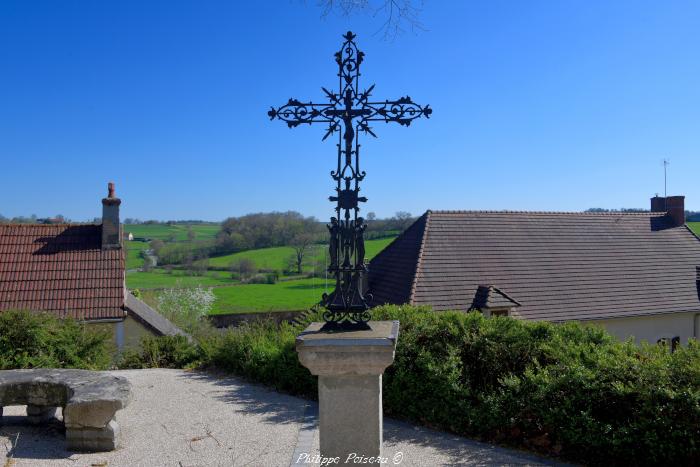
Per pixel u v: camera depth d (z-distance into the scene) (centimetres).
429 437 689
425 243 1888
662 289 2012
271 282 4062
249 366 997
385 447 652
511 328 788
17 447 618
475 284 1789
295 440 665
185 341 1192
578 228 2203
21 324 985
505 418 672
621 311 1862
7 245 1675
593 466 605
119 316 1481
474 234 2002
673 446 562
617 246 2175
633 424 590
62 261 1647
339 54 413
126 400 631
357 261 409
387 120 409
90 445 620
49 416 712
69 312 1463
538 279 1888
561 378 649
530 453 639
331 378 374
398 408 757
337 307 406
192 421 742
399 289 1758
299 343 368
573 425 618
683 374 602
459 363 739
